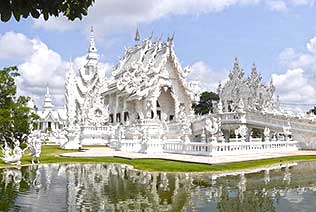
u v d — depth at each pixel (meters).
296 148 45.12
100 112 69.75
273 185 19.55
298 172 24.98
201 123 56.22
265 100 76.19
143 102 70.19
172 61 72.31
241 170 26.22
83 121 67.06
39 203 15.27
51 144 71.81
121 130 54.81
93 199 16.12
